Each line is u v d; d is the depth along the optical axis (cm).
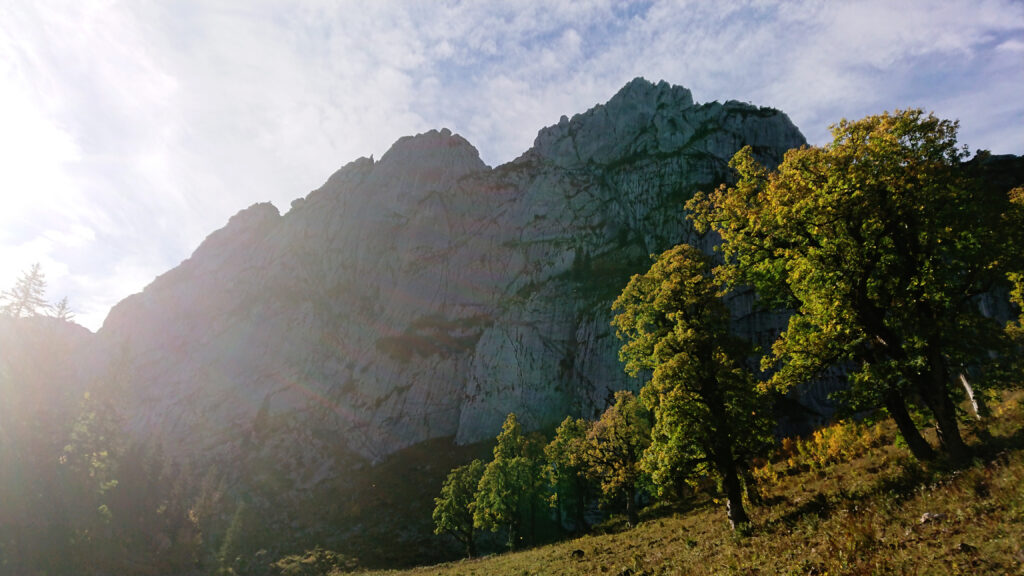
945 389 1628
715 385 2119
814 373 1947
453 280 14488
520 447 5894
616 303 2789
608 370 9506
